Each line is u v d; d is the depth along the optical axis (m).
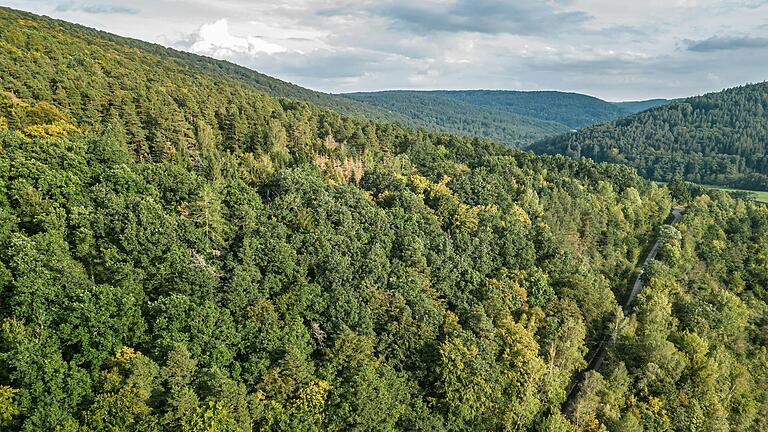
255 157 121.81
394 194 118.19
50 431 50.44
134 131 109.00
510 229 116.50
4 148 79.75
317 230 90.81
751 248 158.12
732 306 120.31
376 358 75.38
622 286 132.62
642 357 94.81
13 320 56.47
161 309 64.81
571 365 91.25
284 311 75.62
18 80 109.06
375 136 162.25
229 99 151.25
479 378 76.12
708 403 89.44
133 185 84.38
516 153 196.38
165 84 153.00
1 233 65.81
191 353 62.81
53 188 75.44
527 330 91.06
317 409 63.81
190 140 116.31
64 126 98.06
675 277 134.12
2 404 49.94
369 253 90.06
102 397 53.81
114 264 69.19
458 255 103.81
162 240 75.00
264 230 86.62
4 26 155.38
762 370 109.06
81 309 59.03
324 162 125.88
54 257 64.62
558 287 108.12
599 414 82.38
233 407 58.00
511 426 76.69
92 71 137.50
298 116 157.62
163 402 56.84
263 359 66.56
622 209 163.62
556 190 153.25
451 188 132.62
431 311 84.00
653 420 84.69
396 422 70.75
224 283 74.94
